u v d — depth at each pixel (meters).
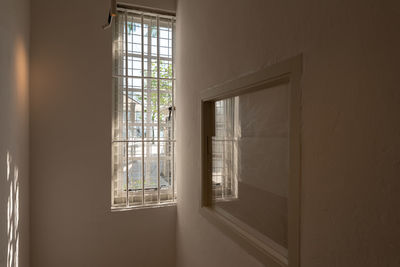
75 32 2.08
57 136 2.04
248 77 1.19
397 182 0.59
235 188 1.42
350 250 0.70
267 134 1.13
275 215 1.08
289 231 0.93
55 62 2.03
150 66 2.38
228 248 1.41
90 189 2.13
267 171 1.13
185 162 2.14
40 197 2.00
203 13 1.75
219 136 1.62
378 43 0.63
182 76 2.21
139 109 2.35
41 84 1.99
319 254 0.80
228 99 1.50
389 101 0.60
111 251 2.20
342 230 0.72
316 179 0.82
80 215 2.11
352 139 0.70
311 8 0.84
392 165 0.60
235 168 1.42
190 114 2.01
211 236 1.63
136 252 2.28
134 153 2.33
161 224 2.35
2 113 1.24
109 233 2.19
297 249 0.89
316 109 0.82
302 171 0.88
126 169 2.30
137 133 2.35
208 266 1.67
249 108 1.28
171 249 2.39
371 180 0.64
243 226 1.33
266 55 1.08
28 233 1.92
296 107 0.90
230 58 1.38
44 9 2.00
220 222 1.49
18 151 1.59
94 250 2.15
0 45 1.20
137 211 2.27
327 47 0.78
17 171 1.57
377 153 0.63
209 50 1.65
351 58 0.70
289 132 0.94
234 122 1.43
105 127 2.17
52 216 2.04
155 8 2.31
